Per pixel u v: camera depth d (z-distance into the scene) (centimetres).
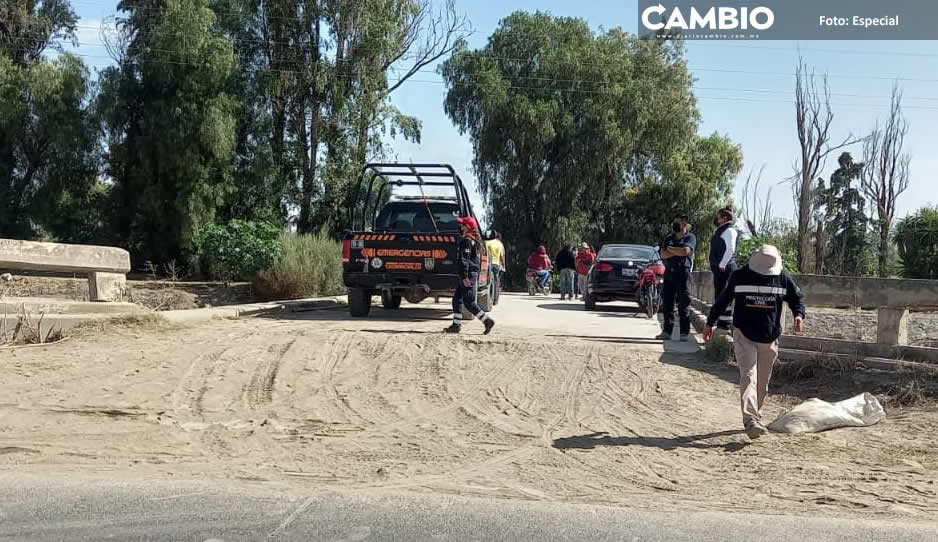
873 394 858
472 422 766
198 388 860
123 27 3102
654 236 4131
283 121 3303
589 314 1731
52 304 1109
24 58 3177
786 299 734
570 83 4006
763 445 701
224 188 3009
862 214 4081
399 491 556
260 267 2117
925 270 2572
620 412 805
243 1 3212
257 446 682
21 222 2977
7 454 644
